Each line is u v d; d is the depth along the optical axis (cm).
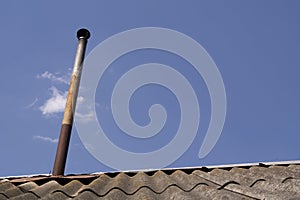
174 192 267
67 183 306
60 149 414
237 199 241
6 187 276
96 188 285
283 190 263
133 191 281
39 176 353
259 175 311
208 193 261
